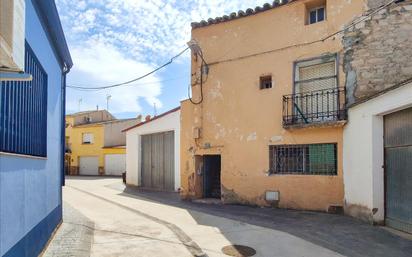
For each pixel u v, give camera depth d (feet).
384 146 28.48
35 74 18.86
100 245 22.13
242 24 41.73
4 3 9.38
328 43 35.73
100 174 110.32
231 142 41.65
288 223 29.76
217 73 43.34
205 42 44.42
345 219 31.07
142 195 52.24
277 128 38.27
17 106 15.33
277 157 38.73
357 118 31.27
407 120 25.52
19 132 15.64
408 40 32.09
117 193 54.70
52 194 23.50
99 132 112.16
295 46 37.76
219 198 45.06
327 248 21.98
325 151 35.68
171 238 24.34
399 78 32.04
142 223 29.60
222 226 28.63
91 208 37.91
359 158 30.71
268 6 39.34
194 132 44.68
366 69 33.17
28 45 16.42
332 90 35.09
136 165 67.92
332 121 33.73
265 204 38.52
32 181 17.08
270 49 39.42
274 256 20.45
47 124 21.44
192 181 45.11
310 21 38.58
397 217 26.66
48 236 21.63
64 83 29.30
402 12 32.42
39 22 18.79
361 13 34.01
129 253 20.45
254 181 39.58
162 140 62.59
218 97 43.09
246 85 40.93
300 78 37.88
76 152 115.85
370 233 25.63
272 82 38.99
